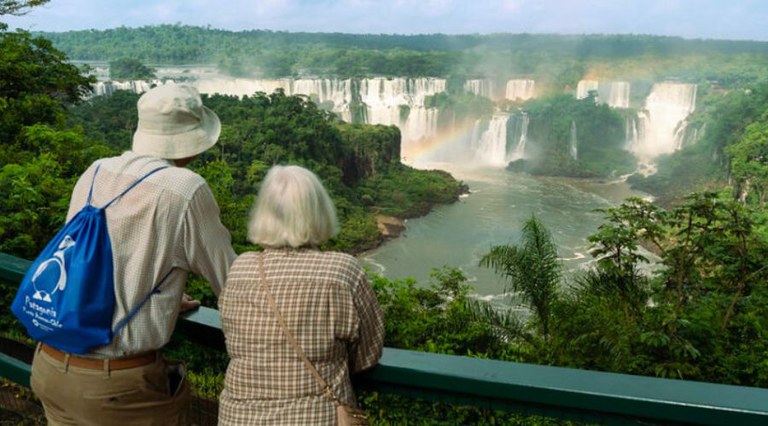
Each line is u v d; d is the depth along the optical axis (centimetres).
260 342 186
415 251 6216
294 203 192
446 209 8069
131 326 201
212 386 270
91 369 204
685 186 8994
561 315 1037
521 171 11319
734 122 9038
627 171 10856
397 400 225
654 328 1016
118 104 8931
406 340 1090
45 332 198
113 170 213
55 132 1373
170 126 224
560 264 1120
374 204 7994
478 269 5444
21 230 811
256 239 197
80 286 193
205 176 1339
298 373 184
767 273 1091
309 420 182
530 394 173
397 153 9769
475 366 185
